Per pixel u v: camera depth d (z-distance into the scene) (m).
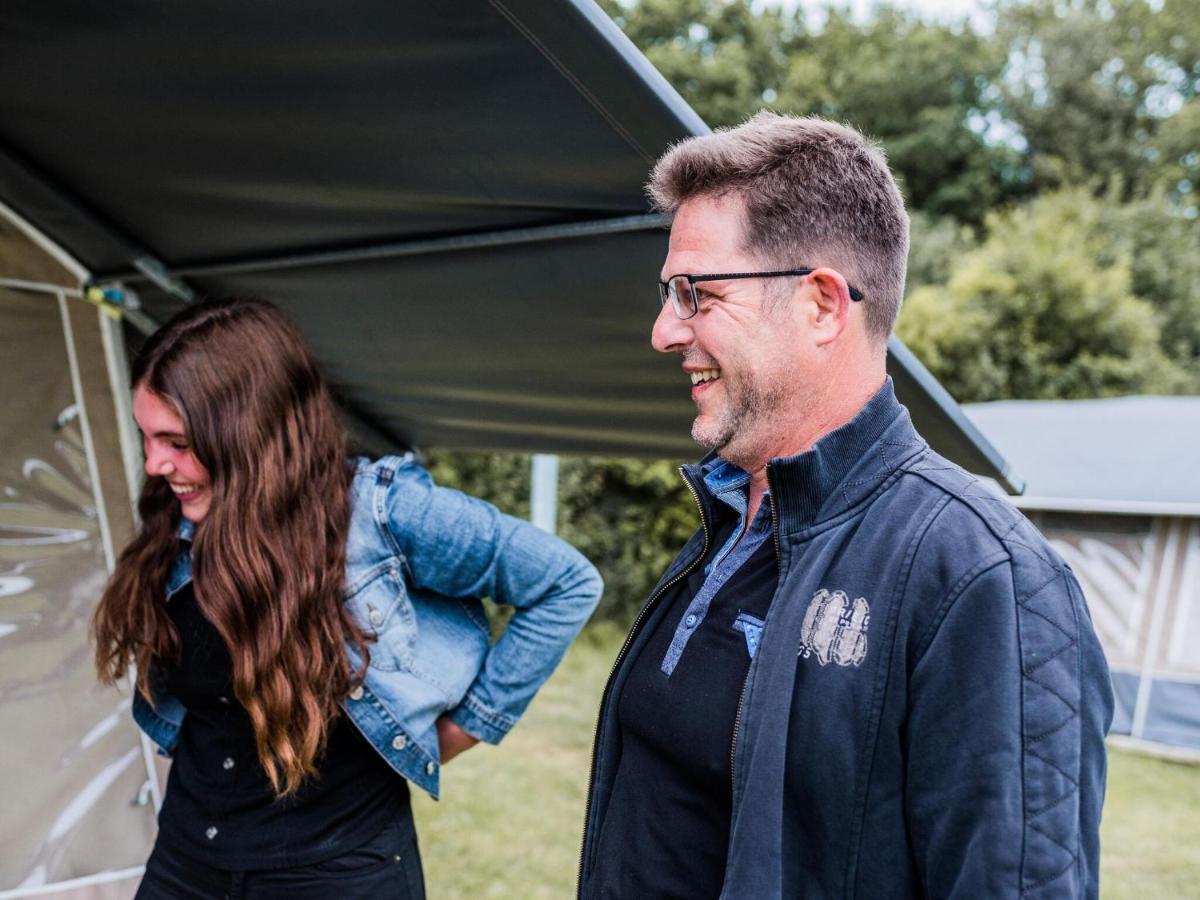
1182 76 19.72
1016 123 18.81
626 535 9.36
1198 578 6.45
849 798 0.90
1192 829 4.90
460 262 2.04
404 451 3.83
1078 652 0.84
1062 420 7.85
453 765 5.09
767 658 0.98
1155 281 15.74
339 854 1.48
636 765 1.16
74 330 2.62
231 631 1.38
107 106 1.80
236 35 1.46
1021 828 0.79
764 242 1.04
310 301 2.52
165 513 1.56
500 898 3.49
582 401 2.80
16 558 2.39
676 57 15.27
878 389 1.05
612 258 1.84
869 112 18.38
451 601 1.65
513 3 1.23
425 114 1.54
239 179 1.97
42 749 2.29
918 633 0.88
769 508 1.11
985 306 13.31
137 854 2.33
